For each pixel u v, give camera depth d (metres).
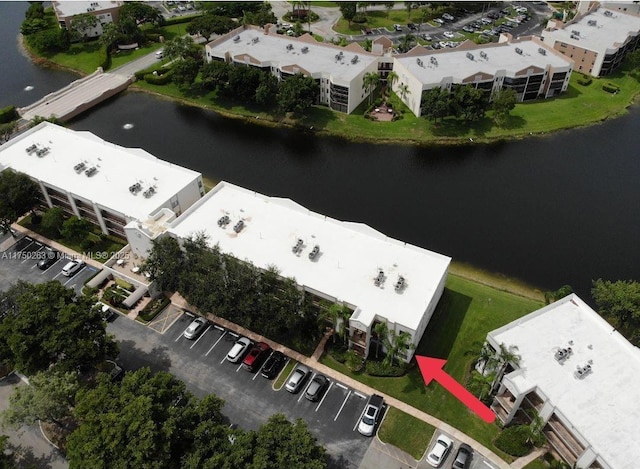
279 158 148.88
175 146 154.00
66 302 83.56
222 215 104.38
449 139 154.75
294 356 90.38
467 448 76.50
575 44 185.88
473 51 177.88
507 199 131.88
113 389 72.06
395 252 96.44
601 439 69.56
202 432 68.75
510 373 76.44
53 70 193.50
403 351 84.81
